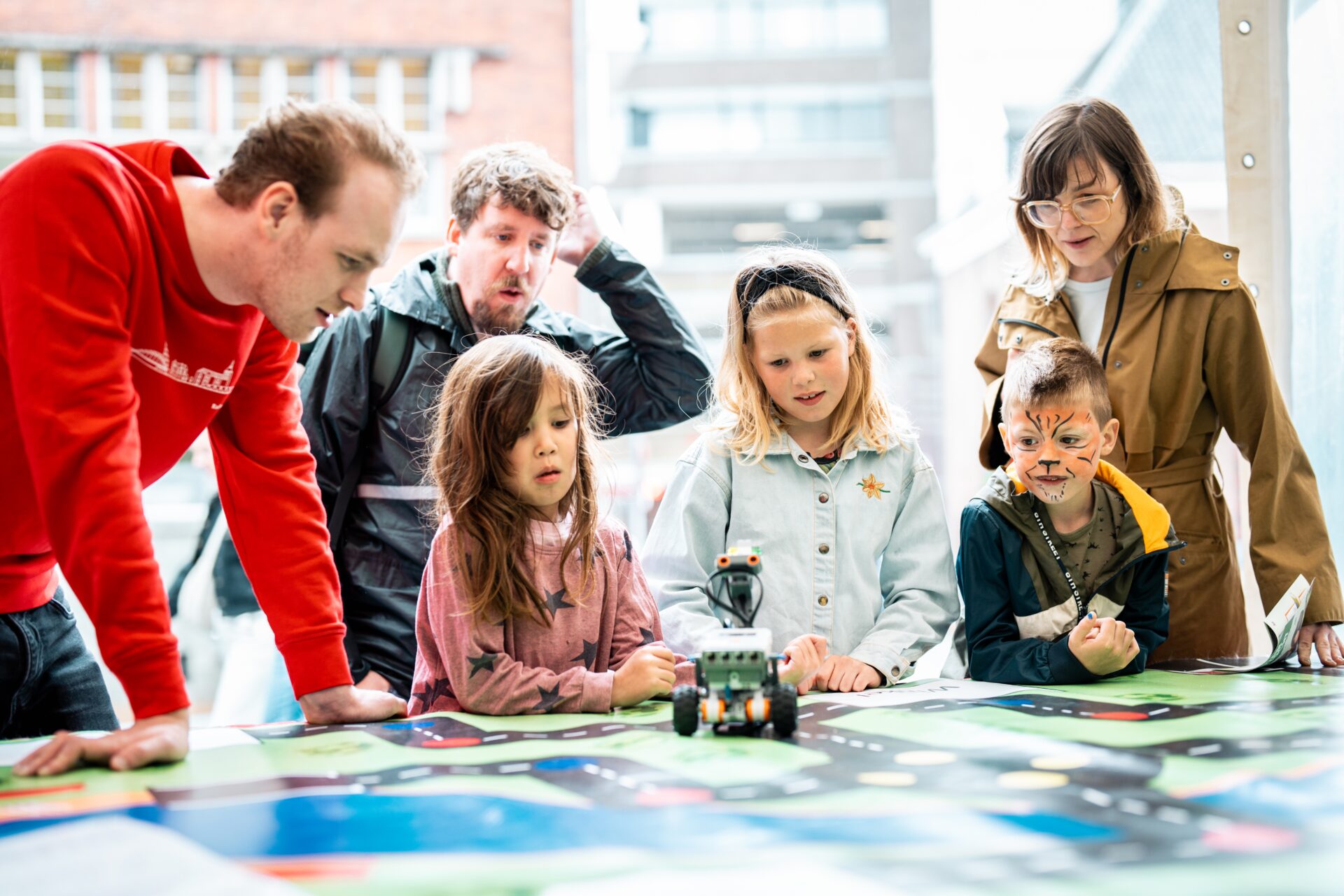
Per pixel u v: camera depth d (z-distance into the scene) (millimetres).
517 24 6840
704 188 16203
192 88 7098
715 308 15336
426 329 1938
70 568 1190
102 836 876
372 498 1902
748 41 16500
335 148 1229
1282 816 871
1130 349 1882
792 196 16172
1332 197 2236
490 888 736
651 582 1835
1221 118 2311
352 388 1877
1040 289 1976
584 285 2131
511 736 1315
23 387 1165
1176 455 1902
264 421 1471
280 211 1241
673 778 1057
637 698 1489
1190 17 3201
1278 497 1818
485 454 1571
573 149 6801
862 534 1835
